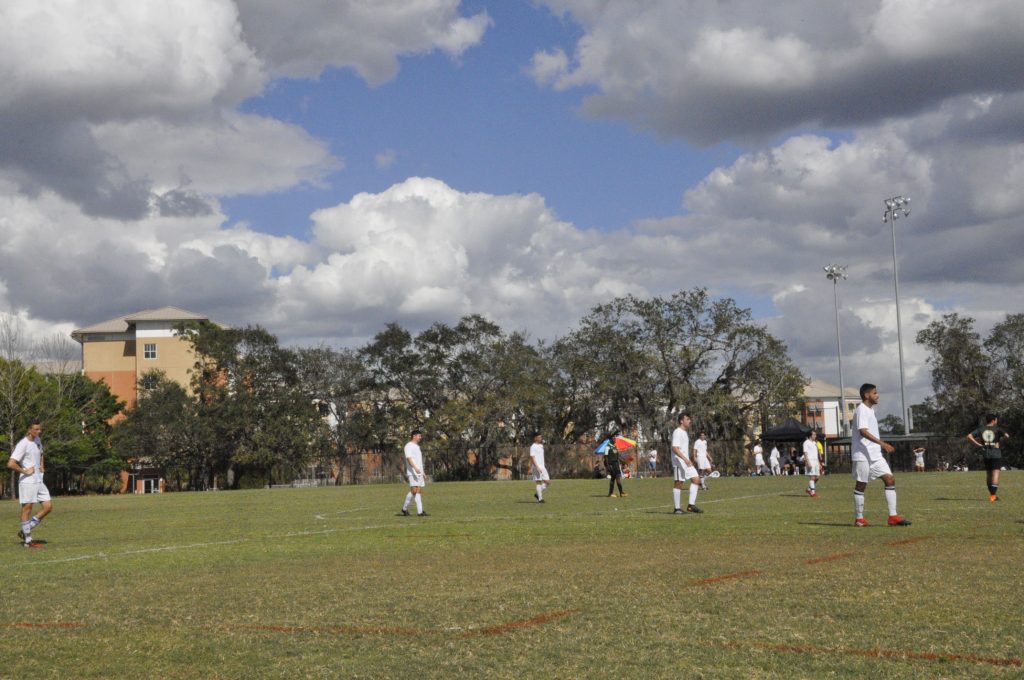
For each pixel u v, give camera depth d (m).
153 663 6.98
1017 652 6.56
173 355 104.62
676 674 6.27
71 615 9.09
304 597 9.90
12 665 6.97
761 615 8.11
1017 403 67.38
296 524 21.86
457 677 6.38
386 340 81.31
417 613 8.73
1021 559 11.30
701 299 72.88
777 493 31.19
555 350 81.00
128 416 84.12
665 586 9.88
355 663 6.85
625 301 74.75
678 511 22.16
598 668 6.49
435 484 53.88
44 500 17.89
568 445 73.88
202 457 83.56
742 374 72.75
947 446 60.62
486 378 79.19
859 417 16.62
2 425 71.19
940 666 6.27
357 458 82.06
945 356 69.75
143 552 15.41
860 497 16.64
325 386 83.62
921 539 13.91
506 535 16.98
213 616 8.87
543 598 9.34
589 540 15.52
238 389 82.12
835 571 10.65
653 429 73.81
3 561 14.56
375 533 18.38
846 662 6.44
